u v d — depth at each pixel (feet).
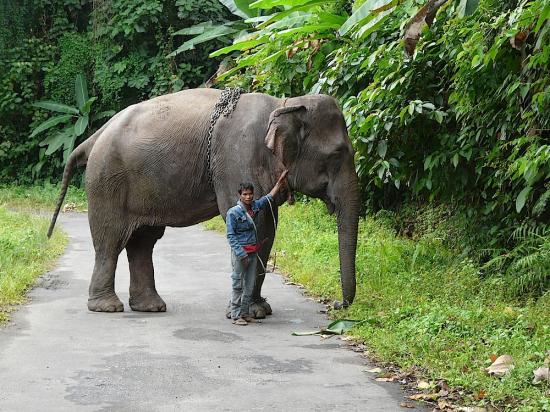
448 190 30.63
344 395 16.51
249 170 23.70
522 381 16.46
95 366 18.57
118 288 29.91
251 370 18.35
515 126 25.55
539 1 21.02
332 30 36.04
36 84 78.23
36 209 63.82
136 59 75.10
